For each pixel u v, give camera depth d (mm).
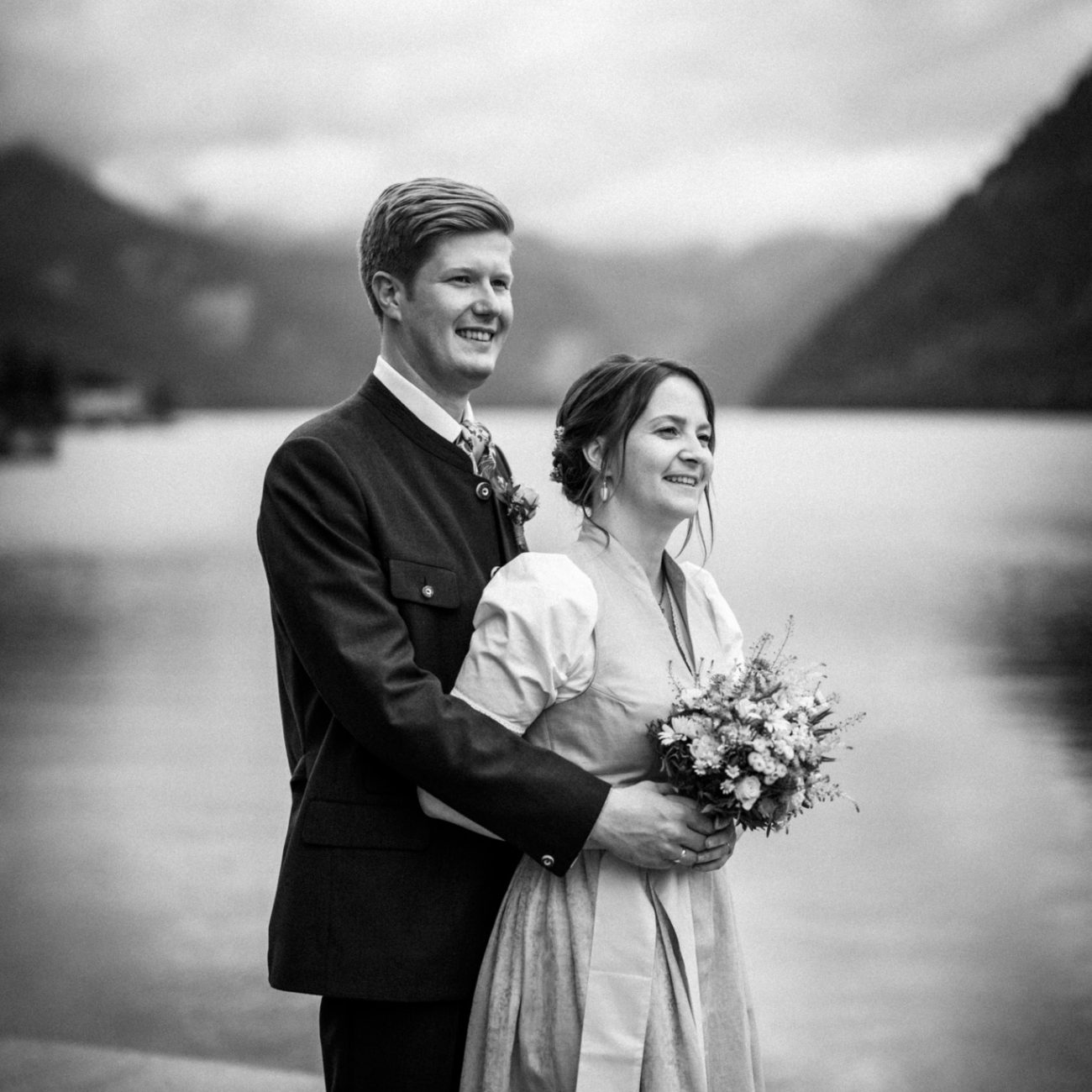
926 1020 3688
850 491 27828
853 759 6809
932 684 8836
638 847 1905
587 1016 1914
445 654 2094
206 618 12734
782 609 12484
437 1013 2082
